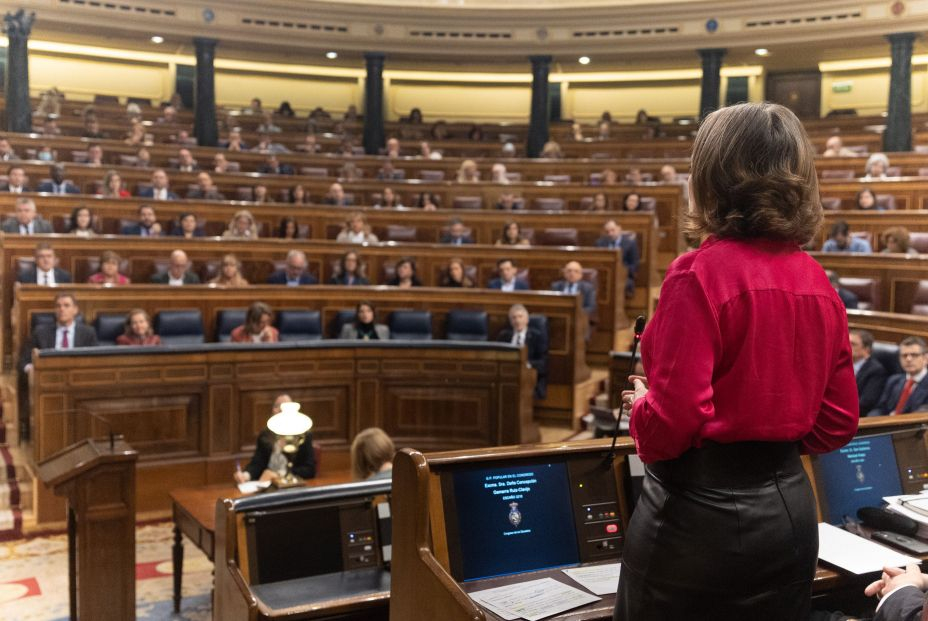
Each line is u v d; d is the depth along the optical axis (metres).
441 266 9.28
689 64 19.00
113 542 4.00
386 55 16.95
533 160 13.22
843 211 9.71
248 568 2.68
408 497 2.04
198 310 7.69
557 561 2.20
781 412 1.58
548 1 16.56
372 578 2.74
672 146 15.16
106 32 15.69
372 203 11.87
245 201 11.34
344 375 6.67
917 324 6.47
